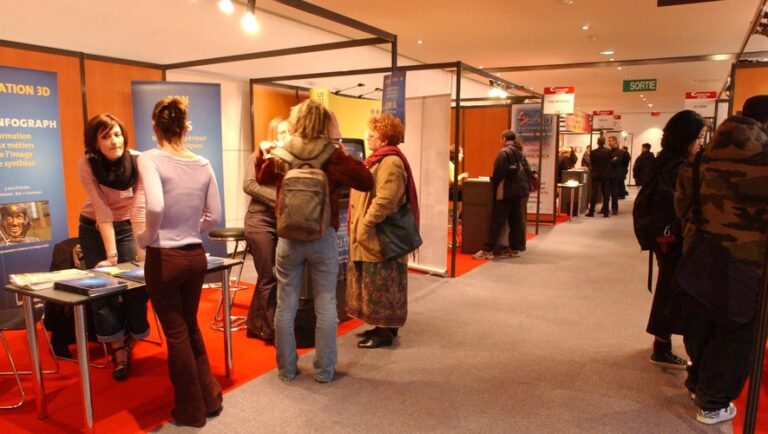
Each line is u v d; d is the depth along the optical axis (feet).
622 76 41.50
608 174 34.27
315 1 21.39
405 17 23.95
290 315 9.47
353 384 9.52
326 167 8.83
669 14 23.39
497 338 11.92
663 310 9.96
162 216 7.31
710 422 8.14
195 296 8.09
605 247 23.53
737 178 7.36
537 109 27.43
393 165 10.18
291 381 9.63
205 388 8.22
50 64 14.99
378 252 10.68
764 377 9.89
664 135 9.62
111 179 9.21
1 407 8.68
